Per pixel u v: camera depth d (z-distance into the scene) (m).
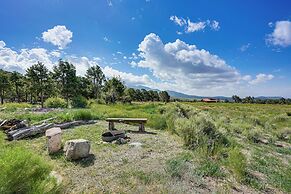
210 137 8.05
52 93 42.88
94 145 7.30
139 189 4.16
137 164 5.60
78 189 4.13
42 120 10.88
